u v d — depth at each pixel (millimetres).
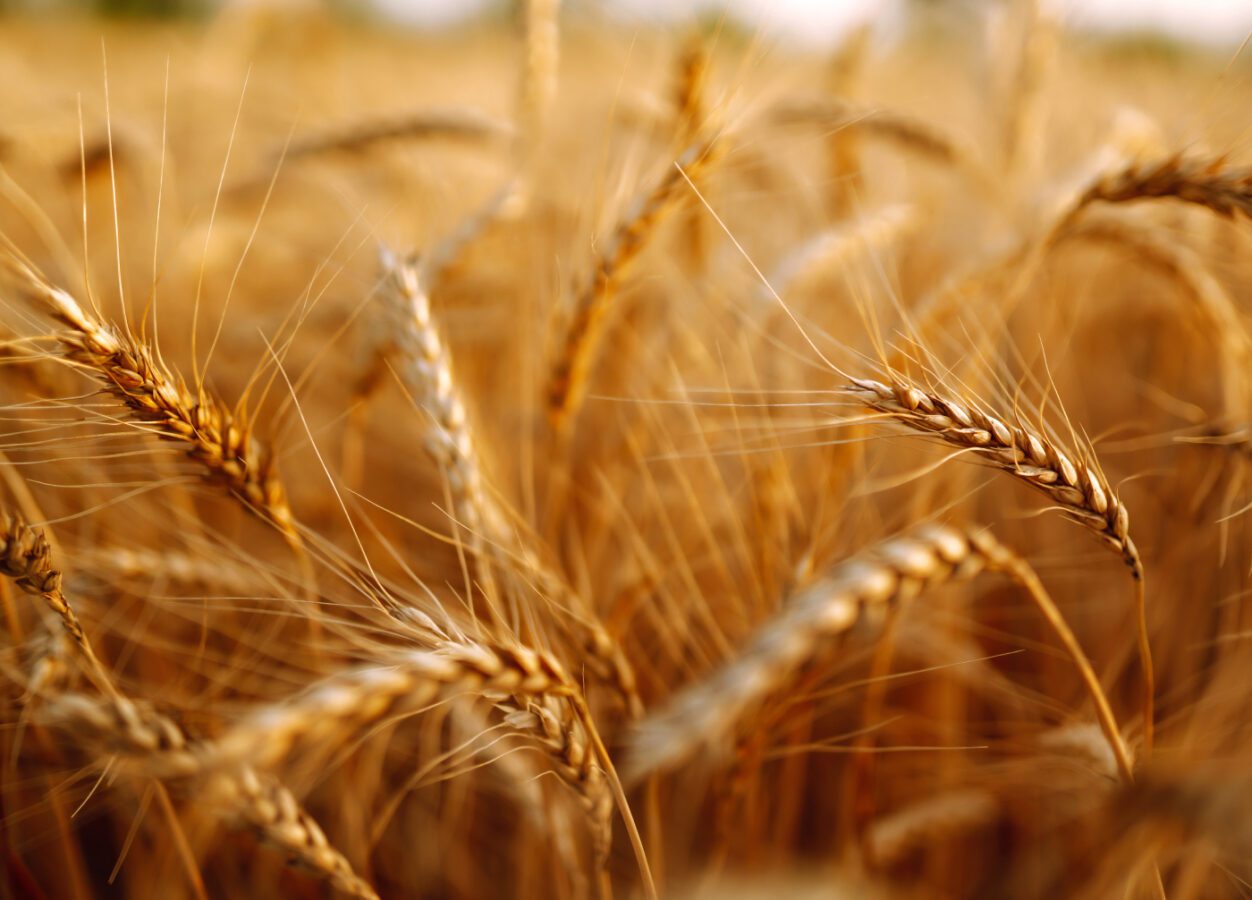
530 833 583
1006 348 688
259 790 449
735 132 547
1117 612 635
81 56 1734
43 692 463
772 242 794
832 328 691
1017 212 760
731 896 487
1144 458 713
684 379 638
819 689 601
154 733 447
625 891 582
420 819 603
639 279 642
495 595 500
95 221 832
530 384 643
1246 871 460
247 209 812
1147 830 428
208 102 1142
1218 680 579
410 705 420
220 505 648
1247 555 615
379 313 586
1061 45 869
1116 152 686
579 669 518
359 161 838
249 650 583
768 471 561
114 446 578
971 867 615
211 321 765
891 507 638
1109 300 811
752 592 591
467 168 855
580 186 701
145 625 585
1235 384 599
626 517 586
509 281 718
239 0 1295
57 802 542
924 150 751
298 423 659
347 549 622
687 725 431
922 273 848
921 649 608
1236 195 511
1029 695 613
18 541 453
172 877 555
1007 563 464
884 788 619
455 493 522
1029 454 467
